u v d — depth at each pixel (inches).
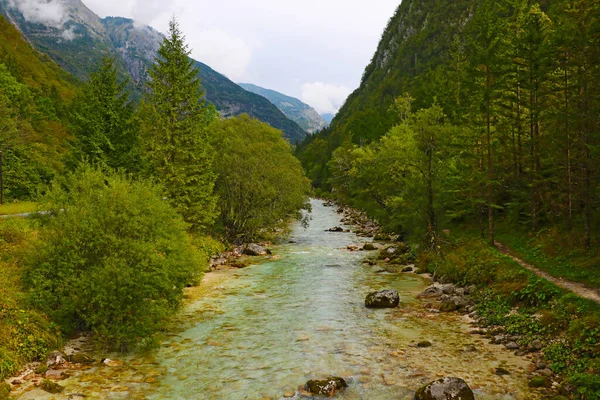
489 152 1156.5
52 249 610.9
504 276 852.0
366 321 737.0
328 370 530.0
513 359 553.0
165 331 684.7
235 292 944.9
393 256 1385.3
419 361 552.7
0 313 538.6
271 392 469.7
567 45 957.8
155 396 457.4
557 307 648.4
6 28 5718.5
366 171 1983.3
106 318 587.5
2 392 443.5
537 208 1232.2
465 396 431.2
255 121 2281.0
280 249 1608.0
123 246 620.1
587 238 879.1
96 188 698.2
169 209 773.9
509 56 1184.8
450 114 2069.4
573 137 951.6
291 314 780.6
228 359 567.5
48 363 527.5
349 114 7500.0
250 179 1578.5
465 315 770.8
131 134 1467.8
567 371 485.4
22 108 2504.9
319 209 3560.5
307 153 6205.7
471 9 6186.0
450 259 1085.1
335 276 1122.0
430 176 1326.3
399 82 6333.7
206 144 1433.3
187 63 1382.9
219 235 1573.6
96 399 446.3
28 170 1766.7
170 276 690.8
